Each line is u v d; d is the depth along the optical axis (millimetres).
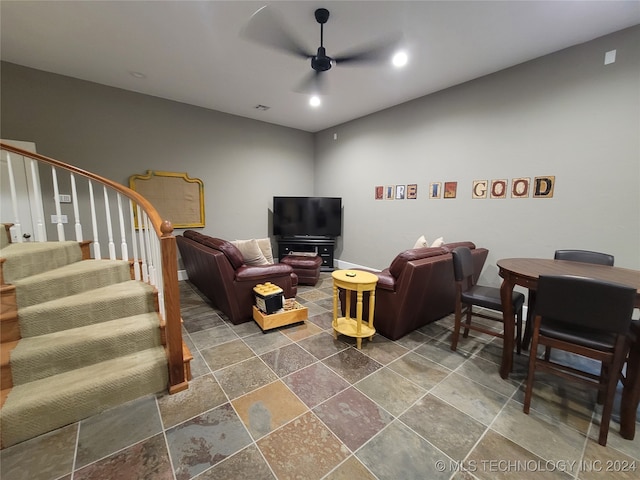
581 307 1529
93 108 3645
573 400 1901
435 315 3092
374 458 1466
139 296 2260
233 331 2861
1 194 3115
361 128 4984
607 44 2521
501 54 2867
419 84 3592
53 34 2588
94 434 1594
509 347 2104
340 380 2096
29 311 1887
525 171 3090
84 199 3666
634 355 1558
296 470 1396
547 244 2990
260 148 5285
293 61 3041
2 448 1501
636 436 1610
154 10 2256
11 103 3174
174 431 1618
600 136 2609
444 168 3826
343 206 5508
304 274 4465
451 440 1582
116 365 1887
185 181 4461
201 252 3080
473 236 3588
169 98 4172
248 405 1831
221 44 2727
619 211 2557
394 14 2262
